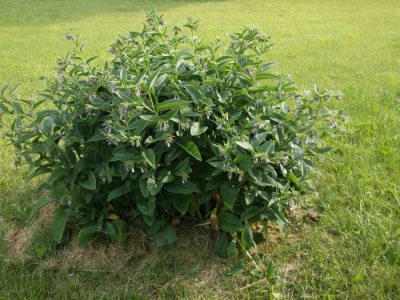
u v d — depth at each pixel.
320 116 3.06
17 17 13.66
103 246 3.06
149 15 3.38
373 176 3.83
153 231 2.88
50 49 9.12
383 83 6.45
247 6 15.91
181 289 2.77
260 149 2.64
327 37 10.01
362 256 2.96
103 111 2.88
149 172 2.57
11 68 7.57
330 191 3.64
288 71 7.11
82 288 2.80
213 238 3.11
